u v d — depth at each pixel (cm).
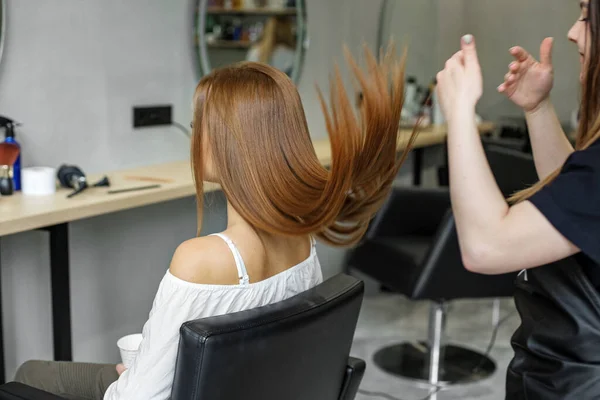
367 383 313
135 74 288
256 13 345
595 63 122
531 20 517
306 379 138
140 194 233
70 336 238
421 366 330
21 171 232
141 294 307
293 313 130
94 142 274
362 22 434
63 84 259
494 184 122
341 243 157
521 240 117
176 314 130
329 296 140
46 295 266
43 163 256
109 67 276
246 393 127
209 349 120
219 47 327
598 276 130
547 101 157
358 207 149
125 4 279
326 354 141
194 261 130
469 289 291
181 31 307
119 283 295
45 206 210
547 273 138
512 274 291
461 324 385
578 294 133
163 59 300
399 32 472
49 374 177
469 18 534
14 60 241
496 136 519
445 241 285
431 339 321
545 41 154
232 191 132
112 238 289
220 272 132
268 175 130
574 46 506
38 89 251
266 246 140
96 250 283
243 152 130
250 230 137
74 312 277
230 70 137
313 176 133
